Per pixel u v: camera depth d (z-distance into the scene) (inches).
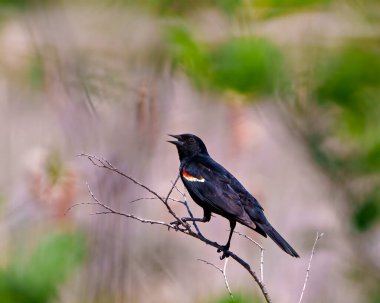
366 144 330.3
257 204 409.4
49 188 425.1
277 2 326.3
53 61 425.4
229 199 400.5
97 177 421.4
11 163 546.0
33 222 415.5
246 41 326.3
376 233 345.1
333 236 366.9
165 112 427.8
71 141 438.3
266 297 311.1
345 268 359.9
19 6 358.9
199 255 574.9
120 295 403.9
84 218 415.5
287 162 548.4
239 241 600.1
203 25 344.5
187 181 421.7
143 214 515.5
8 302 306.7
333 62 325.7
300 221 487.5
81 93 427.5
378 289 355.9
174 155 531.5
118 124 427.8
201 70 331.6
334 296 442.0
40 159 446.3
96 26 407.5
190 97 446.3
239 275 574.6
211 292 494.3
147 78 415.5
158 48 395.2
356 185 337.4
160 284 502.6
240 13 331.3
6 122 563.5
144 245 509.0
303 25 328.8
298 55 328.8
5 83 525.3
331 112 331.3
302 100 330.0
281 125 343.6
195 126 521.7
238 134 528.1
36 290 313.4
